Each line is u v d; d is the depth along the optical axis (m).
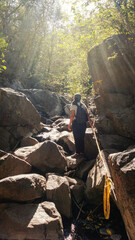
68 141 5.25
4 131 5.29
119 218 2.92
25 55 18.31
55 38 20.06
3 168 3.31
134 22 4.63
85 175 3.96
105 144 4.38
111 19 4.98
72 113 4.29
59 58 20.95
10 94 5.55
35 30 19.06
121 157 2.11
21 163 3.58
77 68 10.71
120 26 4.77
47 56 21.05
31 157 3.95
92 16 5.31
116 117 4.38
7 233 2.39
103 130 4.72
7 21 16.12
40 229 2.41
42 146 3.98
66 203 3.03
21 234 2.37
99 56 5.18
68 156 4.75
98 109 5.27
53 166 3.93
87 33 5.84
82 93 9.56
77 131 4.33
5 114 5.36
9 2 15.01
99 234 2.62
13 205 2.74
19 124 5.76
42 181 3.24
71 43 6.32
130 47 4.57
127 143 4.28
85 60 9.55
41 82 18.83
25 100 6.00
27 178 2.92
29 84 18.69
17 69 16.91
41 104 11.00
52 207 2.74
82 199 3.41
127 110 4.46
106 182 2.47
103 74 5.11
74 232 2.66
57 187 3.12
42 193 3.08
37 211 2.65
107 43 5.08
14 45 17.47
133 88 4.64
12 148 5.31
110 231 2.66
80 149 4.43
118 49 4.83
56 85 19.02
